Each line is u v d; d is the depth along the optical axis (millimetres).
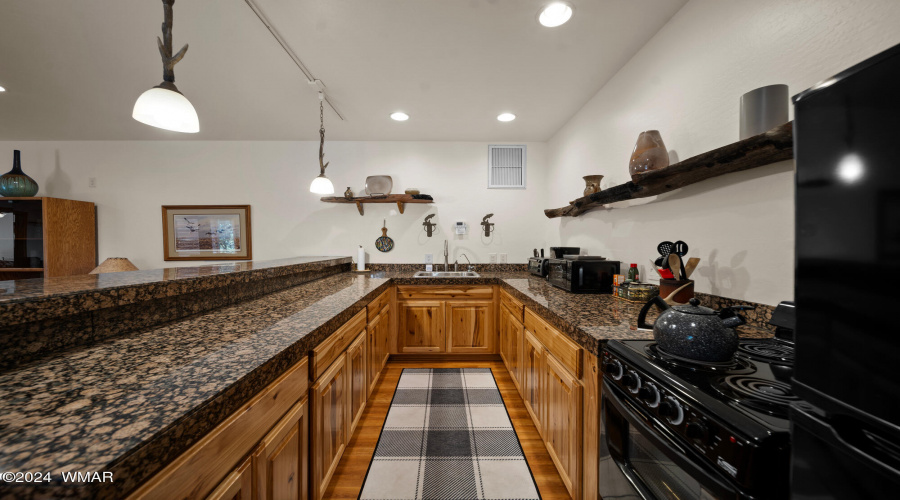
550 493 1335
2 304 679
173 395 570
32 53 1718
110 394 571
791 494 453
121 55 1745
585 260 1870
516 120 2734
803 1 973
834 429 393
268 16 1465
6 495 342
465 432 1758
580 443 1141
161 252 3258
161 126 1374
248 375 672
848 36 867
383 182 3152
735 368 760
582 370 1135
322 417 1115
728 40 1221
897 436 333
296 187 3307
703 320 799
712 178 1295
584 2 1403
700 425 621
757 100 1000
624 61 1859
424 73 1968
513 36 1625
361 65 1876
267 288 1792
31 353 753
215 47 1691
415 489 1353
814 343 417
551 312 1368
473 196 3328
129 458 409
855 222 371
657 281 1630
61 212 2891
